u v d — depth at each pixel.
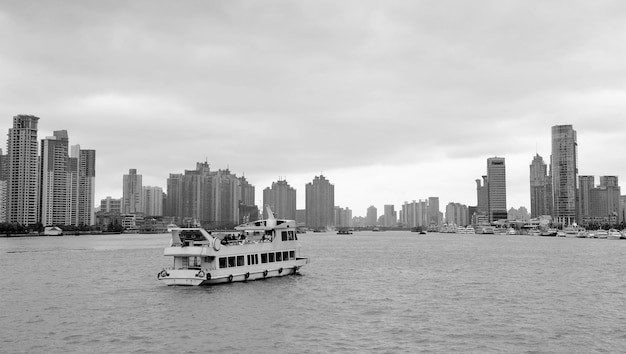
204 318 67.75
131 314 70.69
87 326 64.12
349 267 140.38
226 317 68.31
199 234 93.94
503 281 108.25
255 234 103.62
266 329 62.47
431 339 58.25
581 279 111.94
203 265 89.62
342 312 72.75
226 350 53.75
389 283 104.31
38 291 94.06
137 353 52.66
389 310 74.62
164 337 58.72
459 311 74.12
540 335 60.03
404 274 122.25
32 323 66.00
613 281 108.12
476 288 97.44
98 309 74.88
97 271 130.00
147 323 65.25
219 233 106.19
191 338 58.34
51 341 57.28
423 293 90.75
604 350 54.06
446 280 110.25
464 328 63.44
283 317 68.88
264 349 54.06
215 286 90.38
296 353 52.66
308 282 101.00
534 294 89.81
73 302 81.25
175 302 77.75
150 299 81.62
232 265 92.94
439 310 74.81
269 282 96.12
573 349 54.44
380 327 63.88
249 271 95.56
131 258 175.00
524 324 65.56
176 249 87.69
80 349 54.16
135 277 115.12
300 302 79.38
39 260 168.25
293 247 106.88
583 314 71.88
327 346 55.25
